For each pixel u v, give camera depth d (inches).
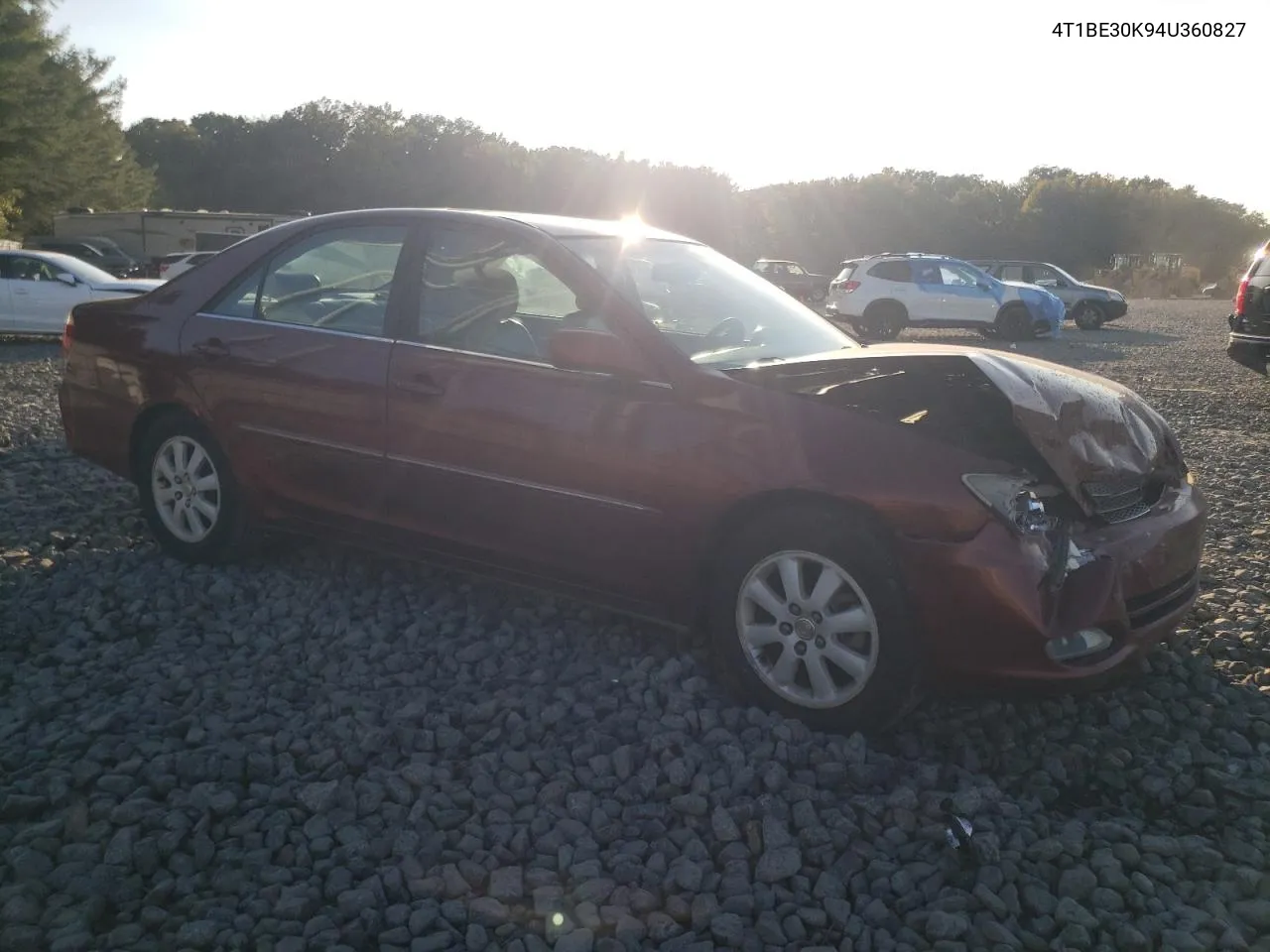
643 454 154.3
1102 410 159.8
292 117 3063.5
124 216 1359.5
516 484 165.3
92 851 116.9
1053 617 137.1
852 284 923.4
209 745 139.1
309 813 126.8
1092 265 3336.6
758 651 150.3
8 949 101.7
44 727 144.5
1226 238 3469.5
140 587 192.2
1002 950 105.6
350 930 105.6
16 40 1395.2
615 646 173.2
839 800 132.4
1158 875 119.1
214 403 194.2
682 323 173.9
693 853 120.4
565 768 137.2
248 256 199.8
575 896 112.0
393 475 177.6
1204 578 212.4
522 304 171.3
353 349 180.9
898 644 139.5
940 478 137.9
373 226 188.4
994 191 3580.2
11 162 1485.0
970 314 895.7
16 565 200.7
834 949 106.1
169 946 103.4
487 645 170.9
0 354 626.5
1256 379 580.7
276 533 202.1
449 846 121.7
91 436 213.5
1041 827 127.4
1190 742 151.0
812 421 146.5
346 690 156.8
